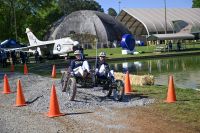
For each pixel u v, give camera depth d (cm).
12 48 5147
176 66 3706
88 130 969
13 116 1187
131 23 11581
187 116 1080
